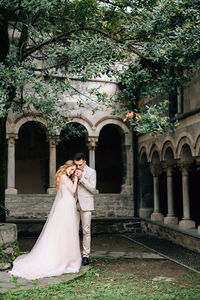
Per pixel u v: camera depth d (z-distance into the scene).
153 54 7.44
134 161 13.49
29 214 12.27
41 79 7.08
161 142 11.32
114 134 16.75
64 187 6.46
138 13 8.01
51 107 7.82
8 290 5.09
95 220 12.42
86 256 6.82
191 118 9.25
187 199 10.11
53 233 6.19
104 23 8.70
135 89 8.27
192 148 9.24
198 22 6.77
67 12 8.81
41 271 5.81
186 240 9.70
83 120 12.98
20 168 16.53
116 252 8.78
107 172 16.84
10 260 6.45
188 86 9.51
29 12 8.04
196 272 6.73
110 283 5.80
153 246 9.96
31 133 16.56
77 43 7.86
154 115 6.78
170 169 11.26
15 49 7.85
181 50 7.06
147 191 13.23
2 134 7.90
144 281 6.02
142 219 12.87
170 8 7.04
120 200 13.31
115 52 7.35
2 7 7.56
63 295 5.01
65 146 16.62
